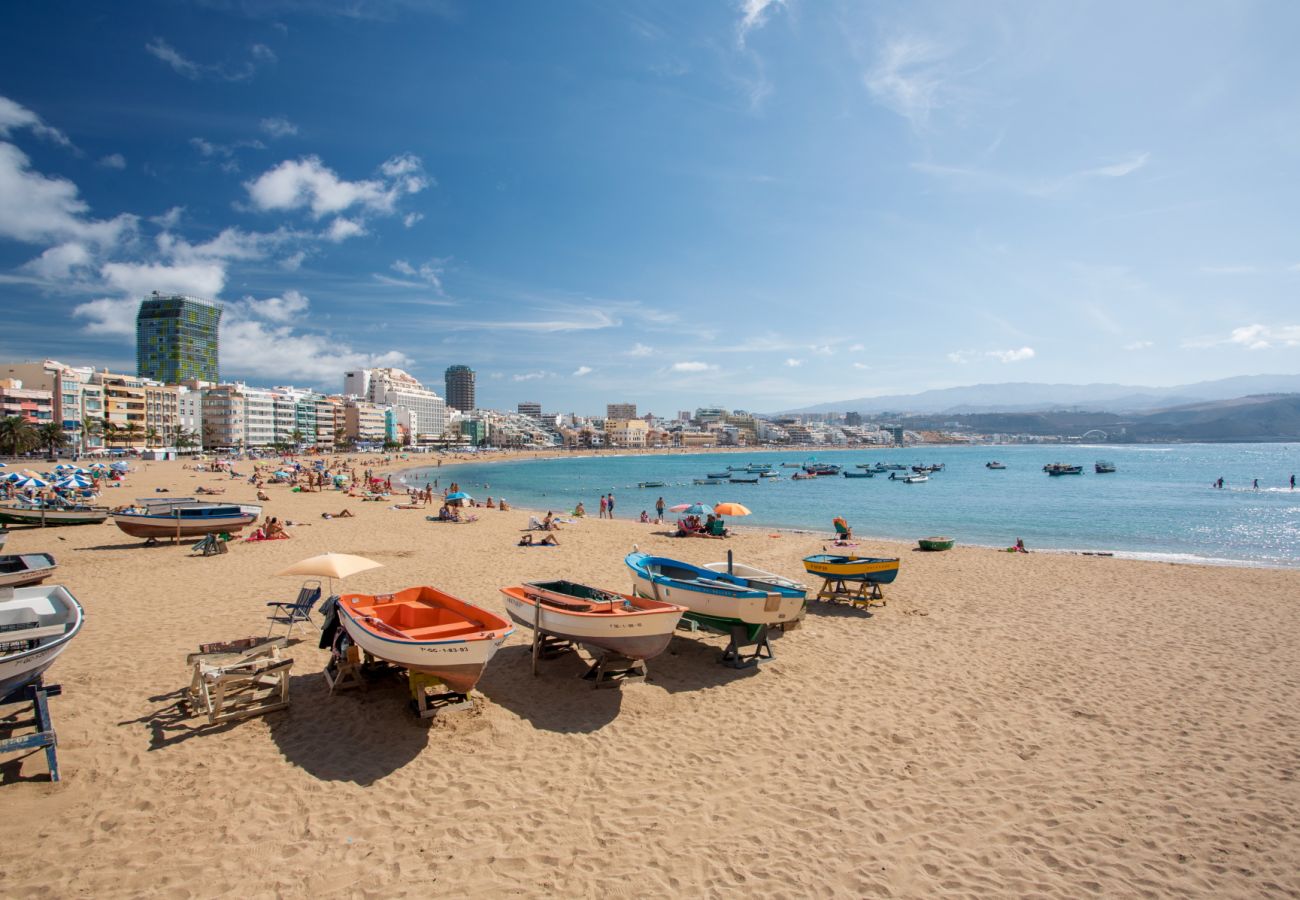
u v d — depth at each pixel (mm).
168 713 9273
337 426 198500
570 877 6172
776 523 44500
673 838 6855
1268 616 16594
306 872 6109
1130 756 8953
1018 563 24672
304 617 13023
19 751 7984
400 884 5992
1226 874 6516
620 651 10648
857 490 80062
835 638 14242
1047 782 8227
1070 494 70875
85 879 5875
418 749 8508
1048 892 6203
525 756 8500
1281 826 7336
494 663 11875
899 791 7941
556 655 12133
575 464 176750
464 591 18203
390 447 187125
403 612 11125
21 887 5719
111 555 23109
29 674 7566
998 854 6762
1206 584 20641
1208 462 150375
